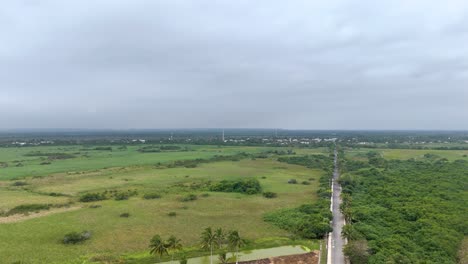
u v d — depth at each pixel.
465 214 91.88
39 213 98.94
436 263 63.97
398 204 101.38
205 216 97.38
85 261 66.12
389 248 69.00
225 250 71.94
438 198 107.25
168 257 68.31
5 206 103.94
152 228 86.38
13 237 78.38
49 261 66.12
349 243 68.88
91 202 113.06
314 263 66.12
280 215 96.75
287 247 74.50
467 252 71.31
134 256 69.00
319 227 80.00
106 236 80.31
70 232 79.88
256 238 79.62
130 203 111.44
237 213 100.69
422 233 78.56
